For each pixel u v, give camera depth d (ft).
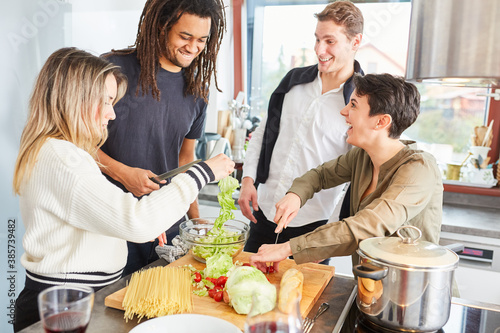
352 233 3.82
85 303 2.37
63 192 3.44
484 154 9.00
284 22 10.27
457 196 9.14
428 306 3.07
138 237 3.46
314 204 6.34
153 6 4.93
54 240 3.68
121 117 5.34
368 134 4.28
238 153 10.21
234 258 4.56
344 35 5.60
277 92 6.50
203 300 3.56
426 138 9.46
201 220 4.90
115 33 7.37
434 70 2.89
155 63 5.28
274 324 2.32
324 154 6.26
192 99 5.73
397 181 4.06
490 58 2.64
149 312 3.24
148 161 5.62
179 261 4.46
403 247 3.28
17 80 5.96
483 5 2.63
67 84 3.61
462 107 9.12
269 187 6.60
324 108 6.13
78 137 3.75
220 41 5.57
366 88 4.17
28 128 3.69
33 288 3.83
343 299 3.81
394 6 9.05
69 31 6.41
